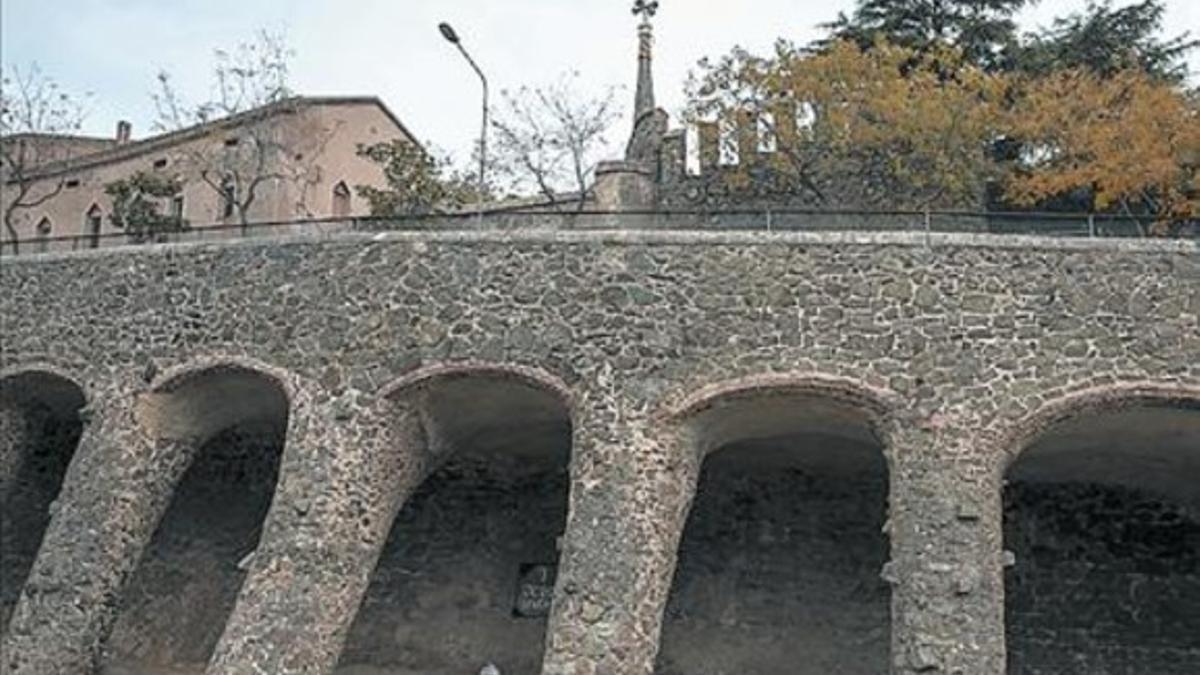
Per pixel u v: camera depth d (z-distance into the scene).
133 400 19.75
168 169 35.59
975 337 16.73
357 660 21.91
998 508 15.94
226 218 34.25
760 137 27.22
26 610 18.89
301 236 19.38
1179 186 24.05
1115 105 26.11
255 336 19.12
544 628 21.75
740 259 17.61
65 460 24.30
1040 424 16.34
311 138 35.06
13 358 21.19
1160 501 20.64
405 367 18.17
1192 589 20.11
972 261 17.08
